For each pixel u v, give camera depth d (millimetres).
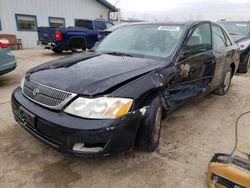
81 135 2141
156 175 2457
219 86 4918
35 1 15289
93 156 2229
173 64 3029
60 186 2270
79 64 2891
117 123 2205
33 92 2543
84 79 2418
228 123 3770
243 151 2936
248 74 7762
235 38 7867
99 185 2297
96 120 2172
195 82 3566
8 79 6156
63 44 11250
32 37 15641
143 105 2494
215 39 4301
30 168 2510
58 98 2311
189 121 3787
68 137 2180
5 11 14078
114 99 2252
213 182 2152
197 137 3266
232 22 9117
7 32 14383
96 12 19078
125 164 2619
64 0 16766
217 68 4246
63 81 2441
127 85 2408
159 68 2836
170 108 3061
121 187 2277
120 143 2295
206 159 2752
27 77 2855
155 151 2869
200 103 4676
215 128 3570
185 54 3240
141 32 3693
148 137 2615
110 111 2205
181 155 2812
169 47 3250
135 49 3455
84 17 18328
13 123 3510
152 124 2605
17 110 2678
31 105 2490
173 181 2377
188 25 3547
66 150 2236
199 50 3637
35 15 15484
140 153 2816
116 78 2461
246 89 5863
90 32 11945
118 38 3840
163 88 2779
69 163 2613
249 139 3262
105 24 13148
